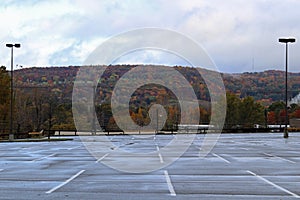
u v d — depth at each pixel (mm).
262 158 20562
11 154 23891
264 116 83312
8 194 10281
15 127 58500
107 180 12875
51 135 59625
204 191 10656
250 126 75438
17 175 14141
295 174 14227
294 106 102125
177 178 13273
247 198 9656
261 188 11125
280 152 24641
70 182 12438
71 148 29750
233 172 14828
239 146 30797
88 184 12008
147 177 13578
